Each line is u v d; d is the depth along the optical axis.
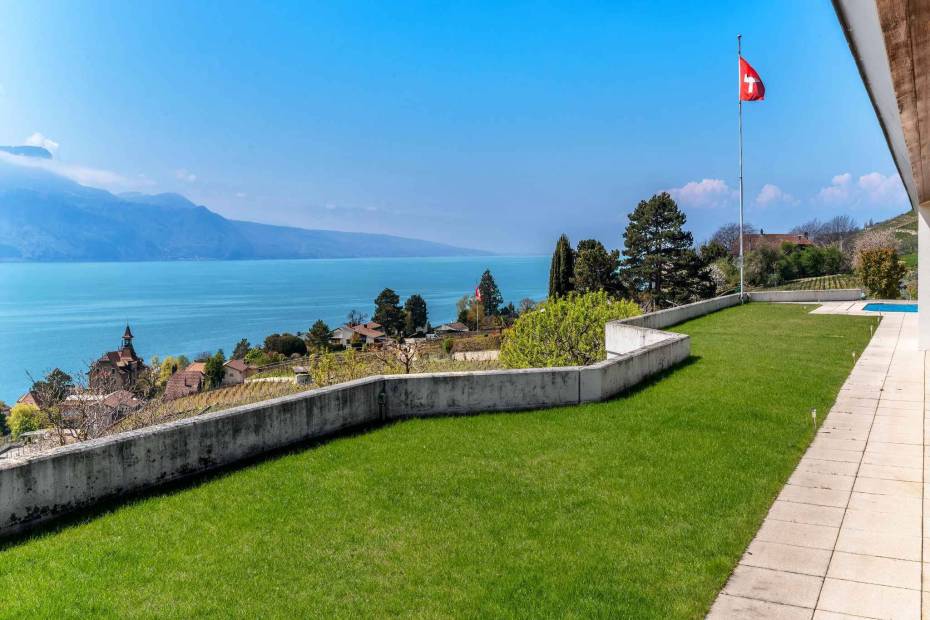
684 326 23.03
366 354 32.62
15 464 6.71
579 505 7.22
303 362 66.88
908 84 5.32
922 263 16.95
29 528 6.83
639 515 6.89
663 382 13.43
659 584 5.46
